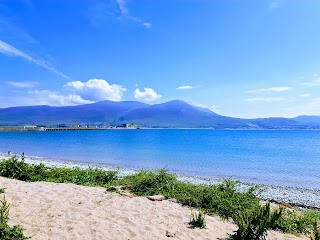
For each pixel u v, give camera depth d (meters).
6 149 47.81
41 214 8.04
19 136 104.06
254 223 7.52
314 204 15.26
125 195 11.09
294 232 8.82
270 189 19.20
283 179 23.62
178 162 32.72
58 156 37.66
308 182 22.47
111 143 67.06
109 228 7.28
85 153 42.16
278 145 69.88
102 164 29.81
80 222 7.51
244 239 7.28
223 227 8.45
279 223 8.91
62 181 14.13
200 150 49.56
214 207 10.45
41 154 40.12
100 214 8.38
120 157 37.06
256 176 24.80
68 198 10.02
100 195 10.84
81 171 16.27
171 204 10.51
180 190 12.23
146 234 7.15
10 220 7.35
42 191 10.62
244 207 10.41
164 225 7.98
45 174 14.91
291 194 17.75
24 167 14.26
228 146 62.06
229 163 32.91
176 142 74.38
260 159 37.66
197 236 7.40
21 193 9.98
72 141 74.44
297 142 86.00
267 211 8.11
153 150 48.25
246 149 54.88
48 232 6.77
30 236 6.39
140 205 9.80
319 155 43.78
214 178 22.80
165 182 13.34
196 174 24.73
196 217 8.48
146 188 12.84
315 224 7.58
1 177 12.93
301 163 33.91
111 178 15.91
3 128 167.88
